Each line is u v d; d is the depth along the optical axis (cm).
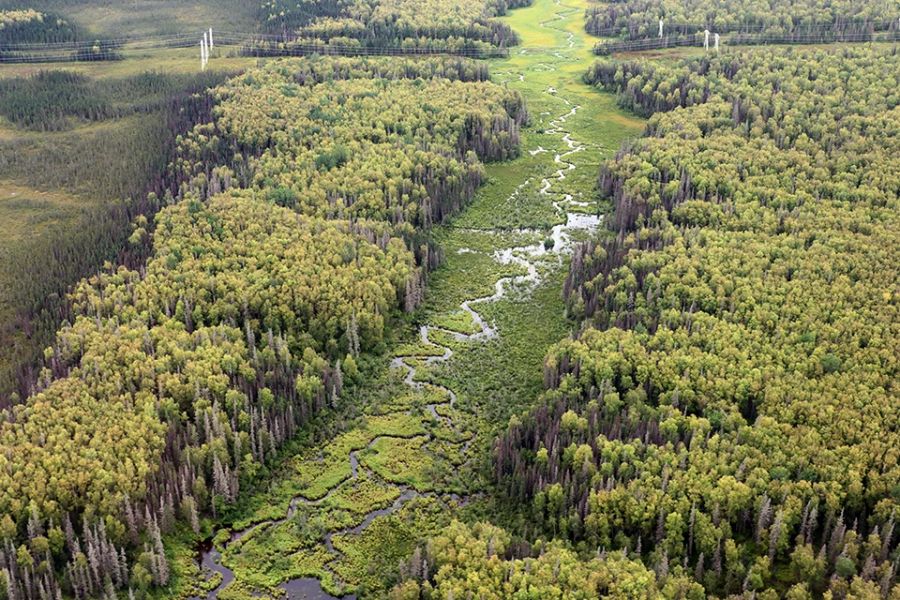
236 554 14288
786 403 15425
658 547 13325
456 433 16838
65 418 15162
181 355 16812
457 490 15450
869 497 13688
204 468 15125
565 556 13038
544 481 14738
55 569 13350
